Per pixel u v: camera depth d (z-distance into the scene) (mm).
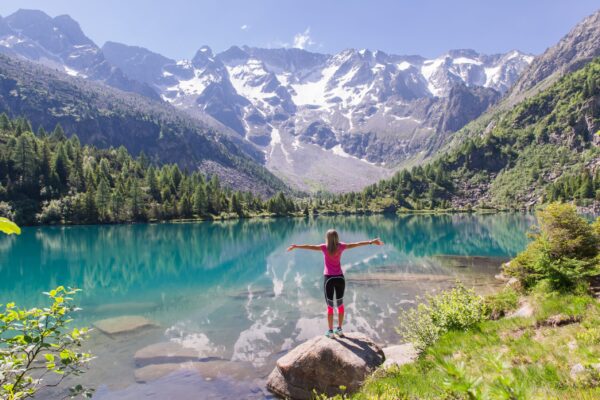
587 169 169250
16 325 4797
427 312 11992
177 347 15289
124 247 61406
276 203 175125
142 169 179000
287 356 10734
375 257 41875
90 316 20234
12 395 4406
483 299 13188
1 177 127062
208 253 52438
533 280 13914
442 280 28828
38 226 114938
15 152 129625
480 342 8867
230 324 18500
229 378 12297
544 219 14367
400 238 66812
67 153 153375
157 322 18891
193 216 148750
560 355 6902
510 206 191750
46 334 4871
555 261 13000
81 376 12422
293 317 19578
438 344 9594
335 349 9602
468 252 46125
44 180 131375
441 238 66062
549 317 9383
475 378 2066
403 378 7766
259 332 17250
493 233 76250
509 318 10195
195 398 10984
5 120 168375
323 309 20984
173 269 38281
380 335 16516
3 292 27531
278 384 10664
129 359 13953
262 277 32062
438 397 5832
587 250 13031
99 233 91625
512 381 2066
